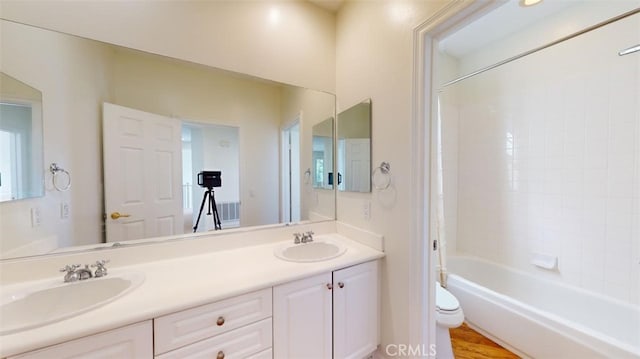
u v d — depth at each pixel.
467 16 1.07
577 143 1.81
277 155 1.75
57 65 1.14
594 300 1.71
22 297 0.91
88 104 1.21
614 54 1.62
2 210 1.03
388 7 1.44
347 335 1.36
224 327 0.99
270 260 1.35
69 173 1.17
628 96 1.58
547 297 1.94
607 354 1.19
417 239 1.27
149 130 1.36
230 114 1.59
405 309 1.34
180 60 1.41
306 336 1.21
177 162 1.44
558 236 1.92
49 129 1.13
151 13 1.32
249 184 1.67
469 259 2.45
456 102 2.59
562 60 1.87
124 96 1.29
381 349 1.51
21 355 0.67
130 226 1.31
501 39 2.23
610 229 1.67
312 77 1.86
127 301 0.89
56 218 1.14
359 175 1.70
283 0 1.73
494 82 2.30
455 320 1.46
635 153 1.57
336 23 1.94
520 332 1.55
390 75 1.44
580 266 1.80
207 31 1.47
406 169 1.33
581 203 1.80
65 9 1.14
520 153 2.14
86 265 1.11
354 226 1.76
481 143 2.42
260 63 1.65
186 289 0.99
